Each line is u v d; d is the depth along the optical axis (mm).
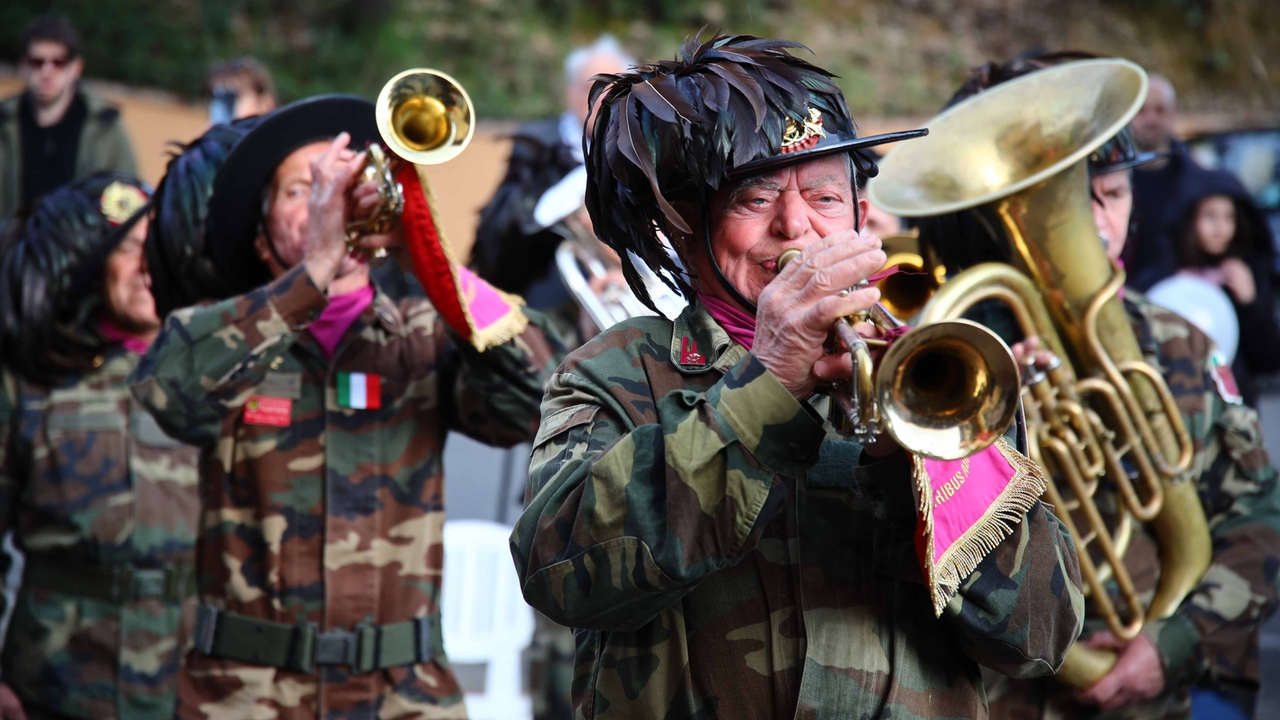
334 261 7086
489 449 16953
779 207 4688
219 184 7668
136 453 9469
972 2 38156
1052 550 4734
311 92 32250
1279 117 36500
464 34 34156
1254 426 7543
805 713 4512
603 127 4953
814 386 4285
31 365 9422
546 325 7918
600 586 4340
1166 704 7301
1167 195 14633
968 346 3982
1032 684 7059
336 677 7281
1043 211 6863
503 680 11094
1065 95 7000
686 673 4629
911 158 7148
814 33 36562
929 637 4715
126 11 31250
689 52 4996
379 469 7496
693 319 4879
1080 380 7172
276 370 7449
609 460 4375
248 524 7371
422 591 7520
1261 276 13430
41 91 20047
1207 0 38781
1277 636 15781
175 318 7270
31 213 9641
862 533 4699
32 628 9281
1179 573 7340
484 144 28297
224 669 7277
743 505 4246
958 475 4523
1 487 9422
